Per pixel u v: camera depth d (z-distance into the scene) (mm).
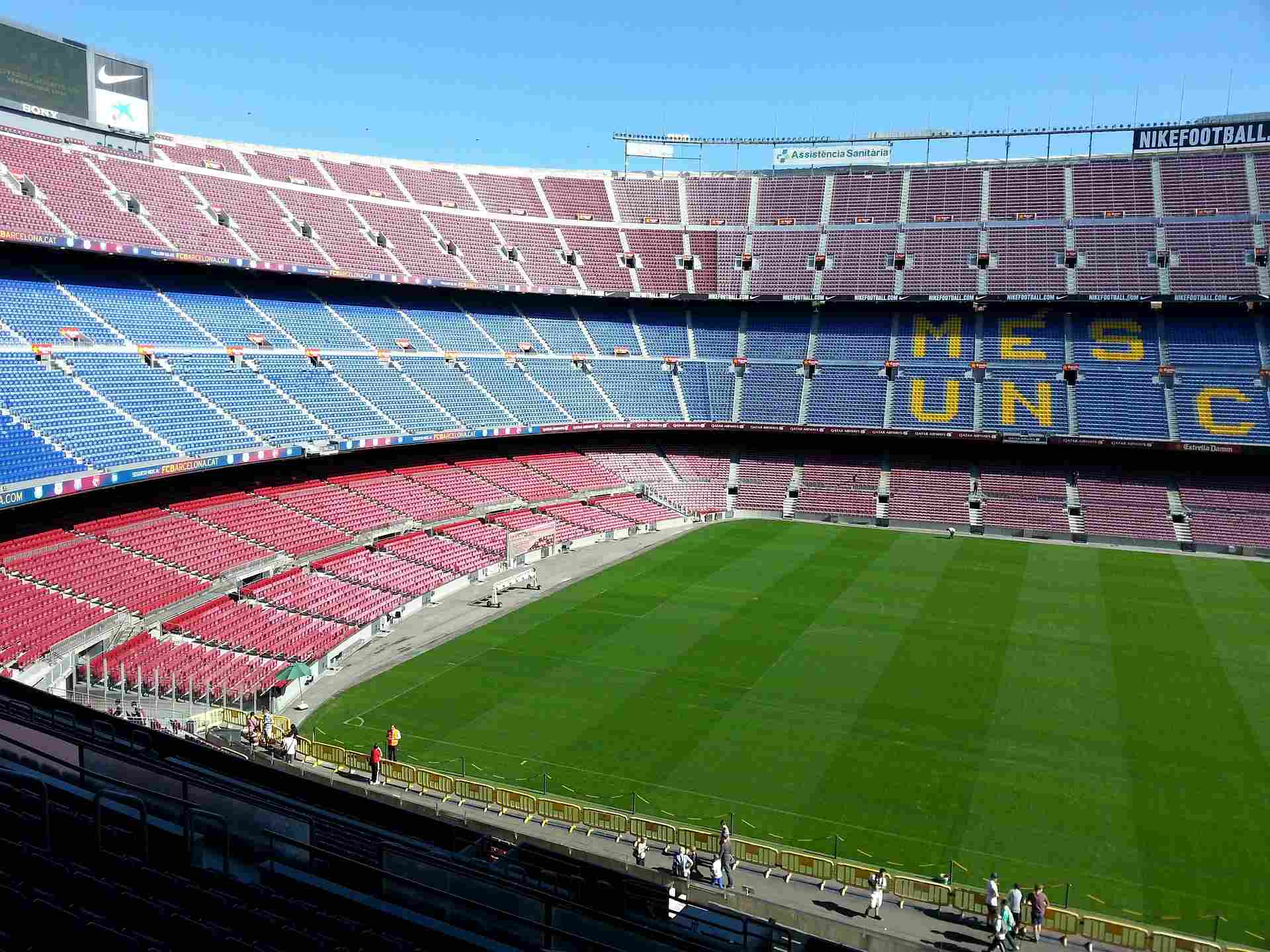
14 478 42719
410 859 15586
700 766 34156
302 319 72812
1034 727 37344
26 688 21781
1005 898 25109
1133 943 23844
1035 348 86125
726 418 87062
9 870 13656
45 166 61000
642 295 92500
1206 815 30391
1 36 57281
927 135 98375
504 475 78938
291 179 80312
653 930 14266
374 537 61531
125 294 62031
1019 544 72875
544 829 30000
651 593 57875
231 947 12062
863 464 87125
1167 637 48750
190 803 15203
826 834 29469
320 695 41156
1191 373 80375
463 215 90625
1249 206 87125
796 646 47344
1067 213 91562
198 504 55938
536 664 44969
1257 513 72938
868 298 89562
